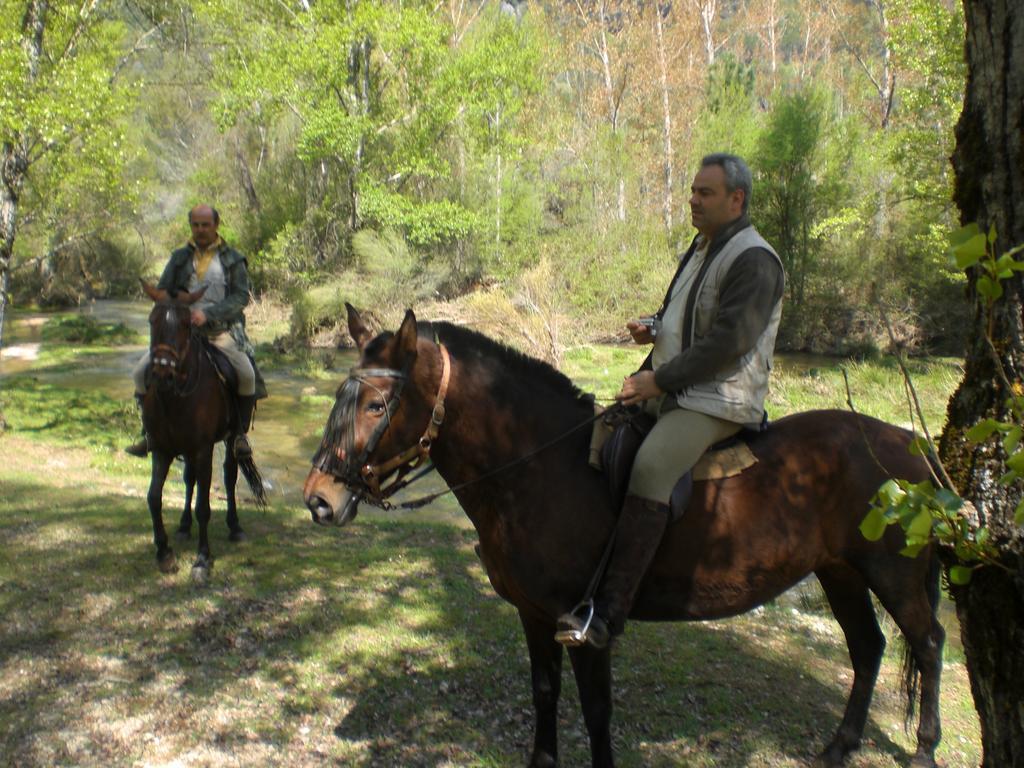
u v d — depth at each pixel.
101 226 20.16
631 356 21.91
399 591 6.21
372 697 4.72
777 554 3.66
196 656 5.13
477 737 4.36
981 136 2.28
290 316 27.41
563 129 32.19
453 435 3.57
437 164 28.52
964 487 2.35
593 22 39.34
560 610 3.57
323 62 26.05
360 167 28.36
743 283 3.32
